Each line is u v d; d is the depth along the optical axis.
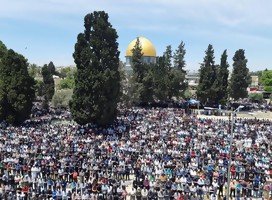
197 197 32.88
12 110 68.75
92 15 70.50
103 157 42.28
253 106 119.06
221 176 38.47
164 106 109.00
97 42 67.94
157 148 47.50
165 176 37.06
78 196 31.33
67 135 54.12
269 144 55.97
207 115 95.31
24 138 49.97
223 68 111.50
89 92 64.88
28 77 71.12
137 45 108.94
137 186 35.06
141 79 105.56
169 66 122.94
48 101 107.56
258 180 37.66
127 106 95.94
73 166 39.00
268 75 162.00
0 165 38.75
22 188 33.34
